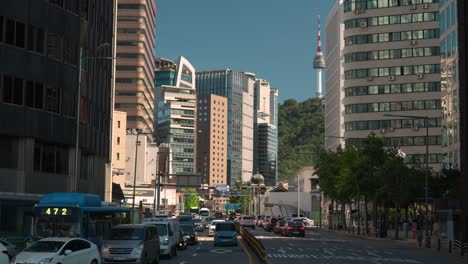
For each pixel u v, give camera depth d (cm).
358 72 13775
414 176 6888
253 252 4044
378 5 13700
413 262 3559
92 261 2367
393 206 8000
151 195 14075
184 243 4272
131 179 14238
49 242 2266
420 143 13075
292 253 4038
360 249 4738
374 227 7494
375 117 13512
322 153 9594
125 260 2675
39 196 4488
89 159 5950
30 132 4678
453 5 7644
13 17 4597
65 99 5066
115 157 13088
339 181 8131
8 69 4541
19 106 4612
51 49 4906
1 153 4584
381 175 6931
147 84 17725
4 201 4359
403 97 13350
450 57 7838
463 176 5247
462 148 5288
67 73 5081
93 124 5866
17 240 3975
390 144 13288
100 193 6362
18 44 4628
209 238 6375
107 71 6538
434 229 6456
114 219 3259
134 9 16550
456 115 7625
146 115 17675
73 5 5200
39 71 4772
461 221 5209
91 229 2920
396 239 6744
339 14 15712
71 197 2916
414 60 13338
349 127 13775
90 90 5722
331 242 5841
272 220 9206
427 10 13325
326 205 14462
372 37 13700
